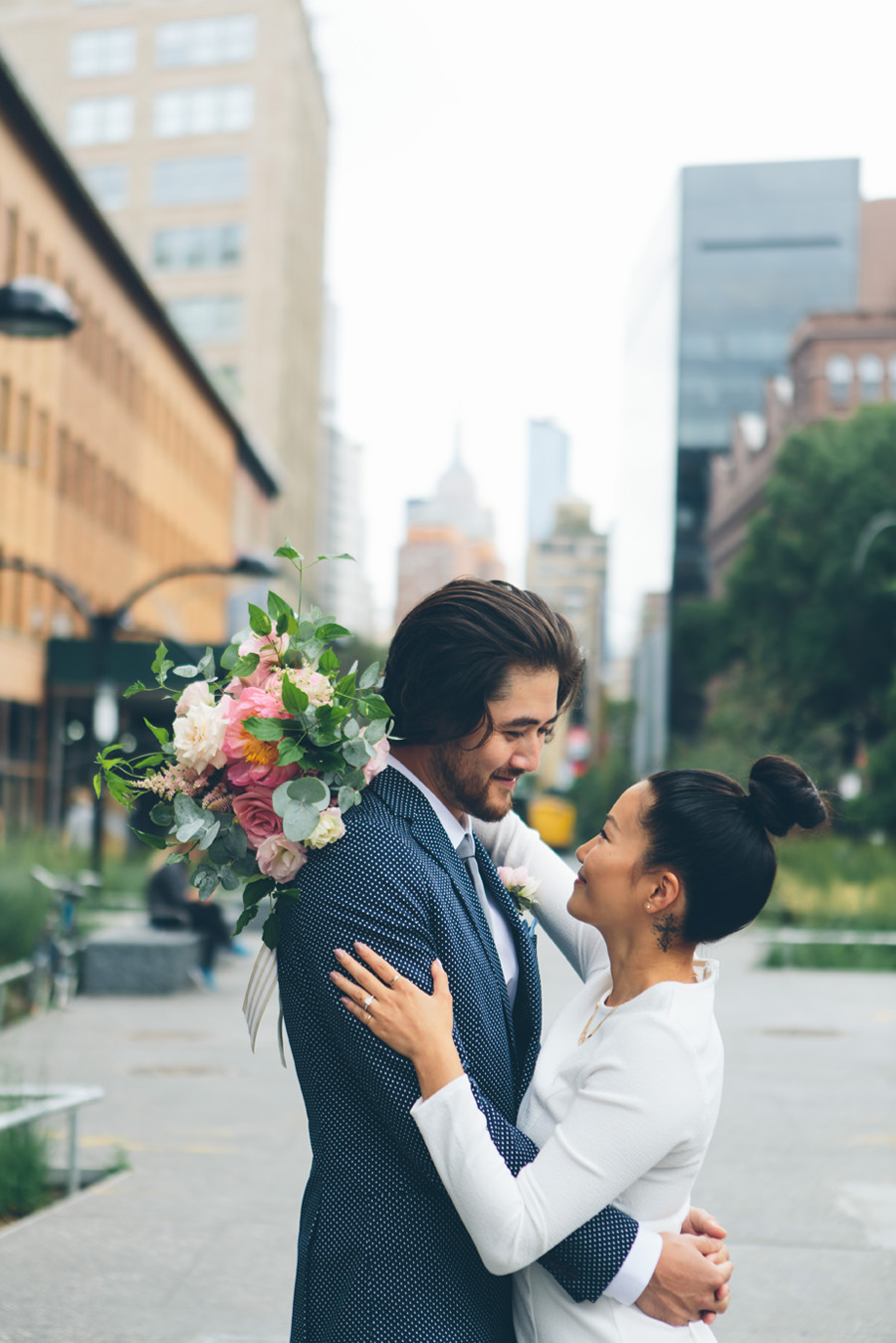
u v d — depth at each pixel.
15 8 87.38
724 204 86.69
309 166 94.44
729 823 2.28
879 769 32.25
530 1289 2.25
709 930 2.31
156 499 49.50
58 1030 11.45
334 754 2.23
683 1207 2.28
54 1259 5.34
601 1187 2.14
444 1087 2.10
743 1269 5.37
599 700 99.44
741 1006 13.59
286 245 85.94
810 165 86.44
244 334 84.56
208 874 2.29
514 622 2.29
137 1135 7.59
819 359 75.56
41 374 35.22
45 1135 6.79
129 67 86.38
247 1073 9.51
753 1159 7.17
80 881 18.50
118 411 43.78
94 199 37.06
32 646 33.44
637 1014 2.22
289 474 87.75
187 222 85.31
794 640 42.94
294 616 2.38
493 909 2.53
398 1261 2.14
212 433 59.69
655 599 85.06
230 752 2.26
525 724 2.33
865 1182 6.70
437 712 2.32
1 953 13.01
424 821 2.33
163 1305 4.82
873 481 42.53
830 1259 5.49
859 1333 4.66
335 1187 2.20
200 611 57.97
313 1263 2.21
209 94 85.81
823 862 23.20
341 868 2.21
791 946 17.72
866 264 89.19
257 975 2.44
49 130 32.72
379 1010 2.12
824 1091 9.06
